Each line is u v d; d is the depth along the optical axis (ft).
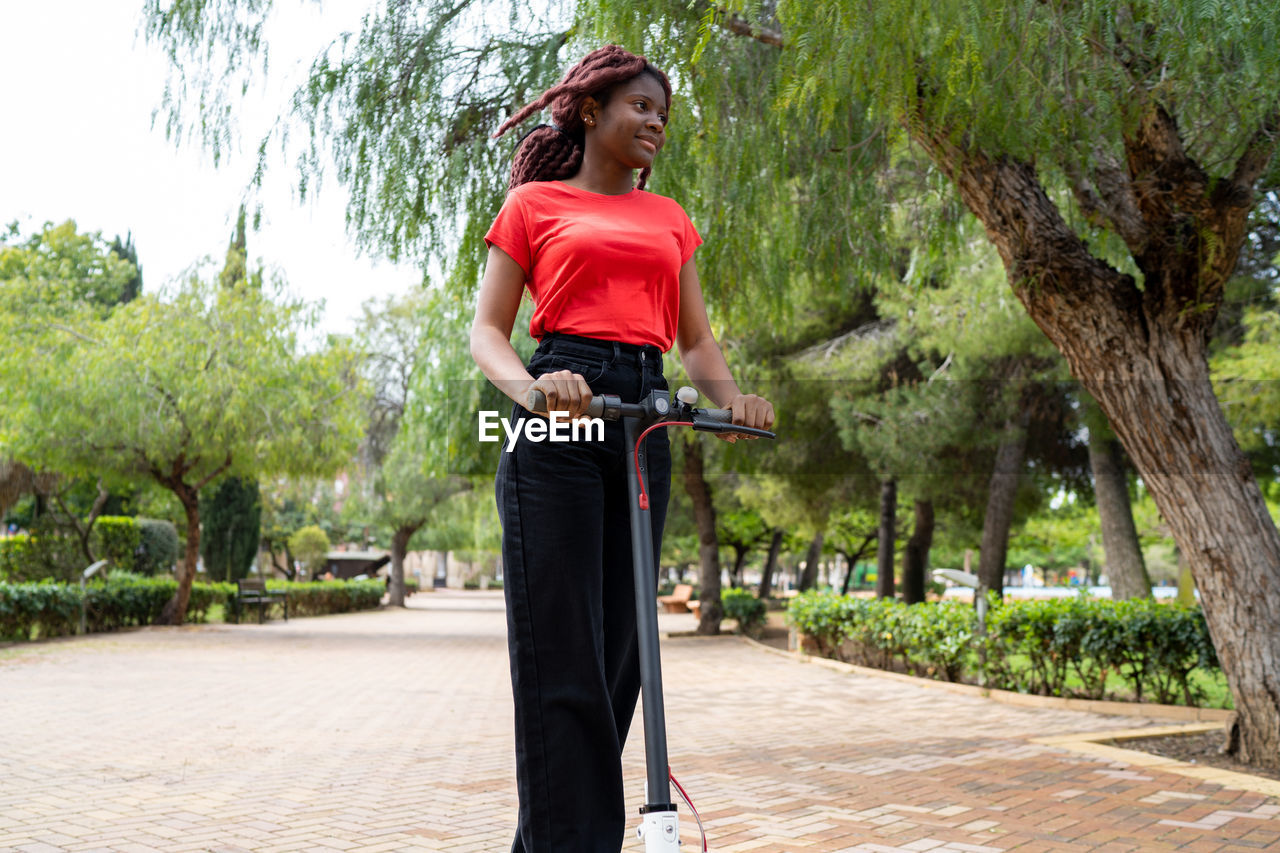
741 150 15.29
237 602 63.67
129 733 18.98
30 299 56.34
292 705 23.79
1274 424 30.37
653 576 4.85
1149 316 15.70
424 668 34.71
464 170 15.90
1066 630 24.66
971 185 15.83
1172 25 10.28
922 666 31.53
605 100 5.64
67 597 45.37
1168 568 154.51
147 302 47.44
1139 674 23.86
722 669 35.65
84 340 47.91
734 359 38.32
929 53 10.71
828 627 37.42
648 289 5.49
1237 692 16.12
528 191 5.62
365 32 15.96
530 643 5.27
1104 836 10.90
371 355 71.67
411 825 11.38
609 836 5.30
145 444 46.91
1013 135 12.80
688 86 14.28
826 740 18.80
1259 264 27.73
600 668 5.34
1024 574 169.17
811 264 18.88
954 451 41.19
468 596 140.26
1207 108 12.76
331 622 67.97
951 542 68.08
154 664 33.96
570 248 5.35
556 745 5.24
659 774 4.50
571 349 5.35
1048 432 41.34
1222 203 14.70
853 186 17.71
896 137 16.25
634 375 5.40
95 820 11.57
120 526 60.08
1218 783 14.17
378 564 133.80
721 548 114.11
